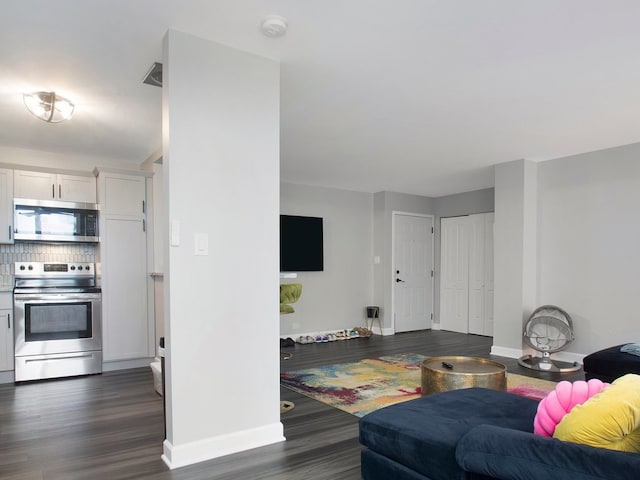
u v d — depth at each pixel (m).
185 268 2.29
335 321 6.77
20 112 3.42
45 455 2.42
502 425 1.75
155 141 4.24
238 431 2.45
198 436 2.32
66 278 4.64
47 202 4.33
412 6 2.06
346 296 6.92
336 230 6.85
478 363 3.37
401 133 4.03
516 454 1.28
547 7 2.07
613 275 4.51
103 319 4.41
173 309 2.25
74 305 4.27
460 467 1.46
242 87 2.50
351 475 2.19
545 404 1.49
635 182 4.36
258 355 2.53
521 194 4.97
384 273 7.03
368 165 5.29
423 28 2.26
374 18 2.16
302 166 5.36
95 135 4.03
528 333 4.69
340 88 3.03
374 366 4.62
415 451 1.67
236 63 2.48
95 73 2.74
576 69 2.73
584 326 4.71
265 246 2.57
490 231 6.72
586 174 4.72
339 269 6.86
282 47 2.46
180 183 2.29
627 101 3.24
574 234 4.80
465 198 7.16
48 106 3.07
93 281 4.77
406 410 1.95
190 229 2.31
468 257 7.05
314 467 2.27
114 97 3.12
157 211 4.68
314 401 3.42
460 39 2.37
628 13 2.12
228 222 2.44
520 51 2.50
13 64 2.61
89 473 2.20
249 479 2.14
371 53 2.53
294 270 6.28
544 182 5.07
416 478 1.68
